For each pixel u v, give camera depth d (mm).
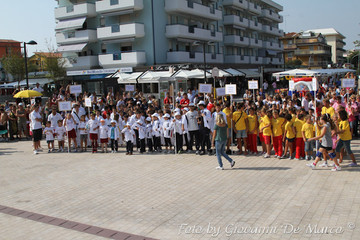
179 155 12789
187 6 35875
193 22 39906
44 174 10898
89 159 12961
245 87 42438
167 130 13344
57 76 38156
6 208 7863
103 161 12445
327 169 9508
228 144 12453
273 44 62156
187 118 12812
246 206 7062
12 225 6832
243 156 12031
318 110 12633
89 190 8930
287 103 15664
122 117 16109
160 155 13000
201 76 22812
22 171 11445
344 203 6836
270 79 51562
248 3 51438
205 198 7727
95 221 6801
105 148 14273
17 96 18812
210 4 43656
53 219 7047
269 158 11461
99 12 34938
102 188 9039
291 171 9539
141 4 33500
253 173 9586
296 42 86500
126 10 33781
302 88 17328
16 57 44688
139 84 32031
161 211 7113
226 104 12883
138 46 34812
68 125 14516
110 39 35438
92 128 14203
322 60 88250
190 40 38000
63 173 10914
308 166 9922
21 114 18766
